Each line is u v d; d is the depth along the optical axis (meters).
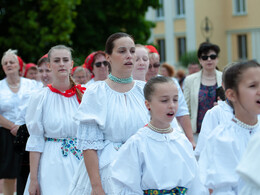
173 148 3.12
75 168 4.05
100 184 3.31
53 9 14.73
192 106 5.89
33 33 15.24
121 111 3.43
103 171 3.35
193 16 27.53
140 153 3.08
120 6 18.09
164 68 9.70
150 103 3.13
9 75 6.27
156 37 29.00
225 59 29.22
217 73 5.86
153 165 3.07
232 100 3.02
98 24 18.34
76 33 17.80
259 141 2.27
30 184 4.05
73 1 14.98
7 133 6.21
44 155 4.09
